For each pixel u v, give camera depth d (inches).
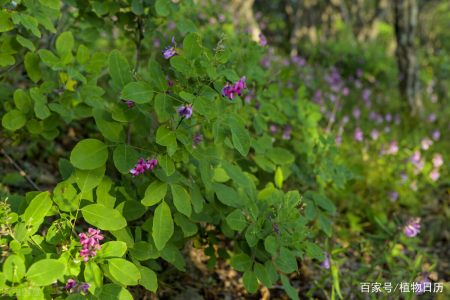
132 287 105.9
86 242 73.7
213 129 84.0
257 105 133.6
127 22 125.1
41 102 98.0
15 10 97.2
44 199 75.1
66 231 78.4
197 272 127.4
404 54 308.5
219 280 129.0
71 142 155.1
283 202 95.6
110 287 75.5
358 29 707.4
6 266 67.2
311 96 282.7
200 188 99.2
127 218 85.0
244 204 96.0
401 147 228.8
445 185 227.0
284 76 149.2
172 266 119.8
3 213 72.0
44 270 68.4
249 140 84.9
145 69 157.2
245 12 326.6
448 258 174.7
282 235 93.4
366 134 252.1
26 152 142.6
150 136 98.7
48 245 77.5
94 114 84.3
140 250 83.7
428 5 773.9
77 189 83.5
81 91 105.7
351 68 448.1
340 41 555.2
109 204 82.0
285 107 142.2
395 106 316.2
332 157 139.5
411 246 138.1
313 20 614.5
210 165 94.1
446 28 780.0
